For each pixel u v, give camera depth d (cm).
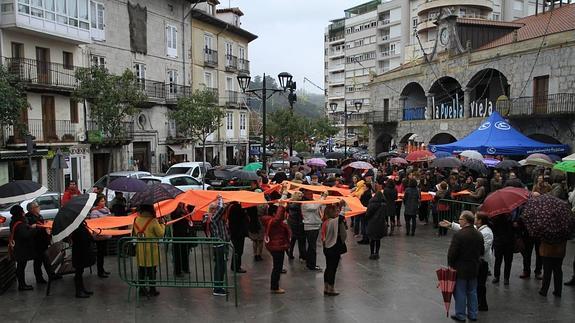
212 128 3262
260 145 5625
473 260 762
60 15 2653
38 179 2595
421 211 1761
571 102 2522
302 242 1173
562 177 1456
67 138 2775
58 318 786
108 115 2250
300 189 1216
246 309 829
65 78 2747
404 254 1258
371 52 8694
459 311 771
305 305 852
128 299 873
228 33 4591
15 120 1895
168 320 776
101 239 1026
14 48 2520
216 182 2312
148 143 3481
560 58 2581
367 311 822
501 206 865
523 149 1972
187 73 3947
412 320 780
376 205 1185
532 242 1013
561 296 902
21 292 930
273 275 920
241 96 4750
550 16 2986
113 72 3164
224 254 880
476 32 3362
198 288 947
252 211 1178
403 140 3912
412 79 3788
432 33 6506
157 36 3584
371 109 4331
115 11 3173
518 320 782
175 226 1038
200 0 3909
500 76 3011
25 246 930
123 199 1241
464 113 3266
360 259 1204
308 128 5012
